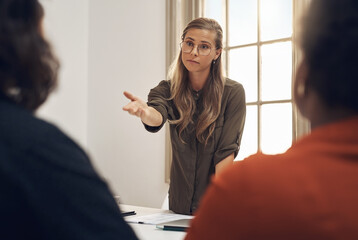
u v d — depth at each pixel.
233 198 0.56
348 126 0.55
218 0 3.78
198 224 0.60
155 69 4.06
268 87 3.54
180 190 2.43
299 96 0.60
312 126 0.59
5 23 0.60
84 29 4.55
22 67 0.61
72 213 0.55
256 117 3.61
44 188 0.55
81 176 0.57
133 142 4.18
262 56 3.57
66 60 4.36
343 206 0.52
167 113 2.39
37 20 0.63
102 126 4.41
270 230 0.53
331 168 0.53
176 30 3.91
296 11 3.28
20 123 0.57
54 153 0.57
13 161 0.54
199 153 2.41
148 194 4.06
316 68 0.56
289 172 0.54
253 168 0.56
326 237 0.51
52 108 4.22
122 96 4.28
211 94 2.42
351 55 0.54
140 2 4.20
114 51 4.37
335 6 0.55
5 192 0.54
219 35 2.45
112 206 0.59
